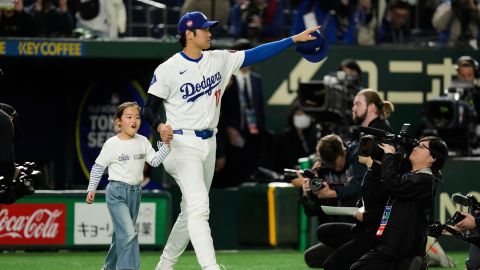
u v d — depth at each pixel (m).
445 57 45.78
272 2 43.69
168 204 37.00
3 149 23.67
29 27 40.16
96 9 41.16
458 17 46.16
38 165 43.38
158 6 42.38
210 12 42.72
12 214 36.12
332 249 31.72
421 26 47.03
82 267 32.75
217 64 26.50
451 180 37.28
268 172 41.53
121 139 27.27
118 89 41.72
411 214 25.55
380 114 30.95
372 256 25.75
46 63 41.84
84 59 40.12
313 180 30.14
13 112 25.81
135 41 39.28
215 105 26.58
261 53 27.22
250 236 39.72
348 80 39.09
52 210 36.34
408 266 25.53
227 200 39.75
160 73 26.14
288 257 36.69
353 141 31.22
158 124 25.77
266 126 44.03
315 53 27.81
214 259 25.47
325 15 44.56
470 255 29.25
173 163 26.23
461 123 38.53
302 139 41.88
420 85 45.62
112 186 27.14
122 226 26.83
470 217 25.98
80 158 42.88
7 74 42.88
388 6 46.34
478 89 40.25
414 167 25.97
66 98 43.34
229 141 40.69
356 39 45.47
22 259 34.94
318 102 39.38
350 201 29.95
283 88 44.16
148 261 34.28
